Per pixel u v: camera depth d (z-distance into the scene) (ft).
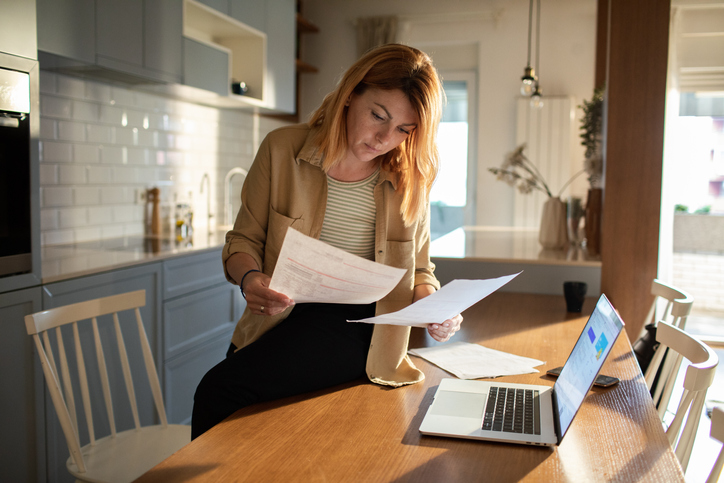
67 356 7.02
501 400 3.66
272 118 16.92
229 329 10.55
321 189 4.34
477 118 18.80
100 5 8.23
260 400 3.74
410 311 3.66
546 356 4.84
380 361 4.22
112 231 10.50
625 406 3.69
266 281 3.77
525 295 7.74
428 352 4.91
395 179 4.35
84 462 4.89
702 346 3.93
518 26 17.87
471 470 2.84
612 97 7.64
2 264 6.22
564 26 17.57
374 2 18.86
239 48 12.97
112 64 8.52
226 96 11.58
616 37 7.61
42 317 4.87
